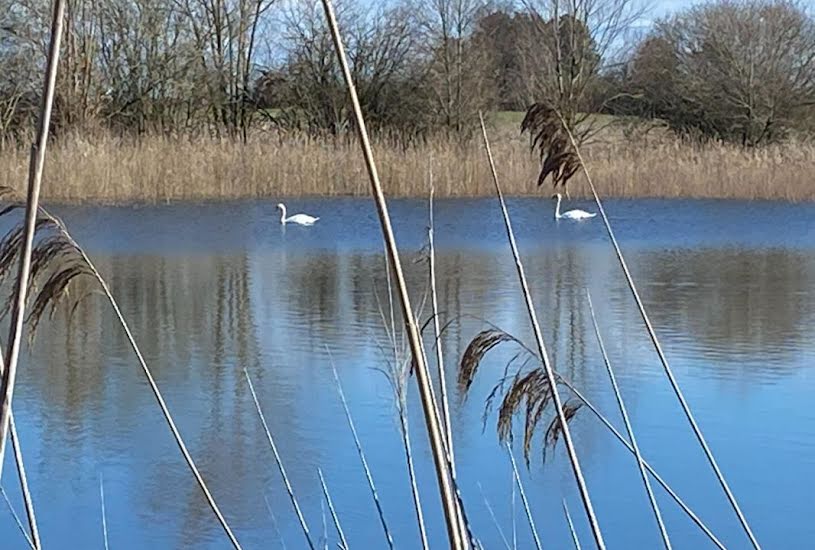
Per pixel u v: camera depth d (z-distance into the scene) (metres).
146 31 32.00
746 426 9.02
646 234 23.41
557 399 3.32
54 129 27.22
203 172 26.80
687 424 9.06
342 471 7.94
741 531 6.98
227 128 32.31
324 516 7.01
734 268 18.80
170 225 23.41
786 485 7.68
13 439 3.27
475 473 7.74
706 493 7.59
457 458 7.99
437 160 26.98
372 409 9.36
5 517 7.21
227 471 7.93
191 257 19.83
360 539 6.87
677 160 27.89
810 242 22.34
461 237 22.50
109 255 19.98
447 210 25.70
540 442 8.28
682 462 8.16
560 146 3.50
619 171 27.36
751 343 12.31
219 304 15.00
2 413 2.12
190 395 10.03
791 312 14.37
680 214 25.94
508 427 3.72
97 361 11.36
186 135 28.50
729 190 27.33
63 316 13.73
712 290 16.38
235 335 12.79
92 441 8.65
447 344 11.59
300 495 7.54
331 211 25.55
